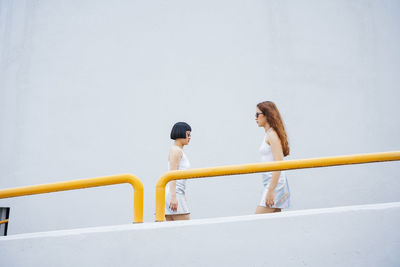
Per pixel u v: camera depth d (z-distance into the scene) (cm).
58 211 371
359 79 402
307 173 366
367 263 189
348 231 193
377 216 196
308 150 376
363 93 397
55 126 399
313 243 191
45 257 198
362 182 366
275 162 205
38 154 393
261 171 204
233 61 401
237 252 189
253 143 378
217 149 376
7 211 394
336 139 381
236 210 359
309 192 362
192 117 386
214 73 397
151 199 366
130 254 192
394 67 409
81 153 386
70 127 396
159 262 189
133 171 375
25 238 204
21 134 403
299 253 189
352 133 384
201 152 375
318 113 388
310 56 405
